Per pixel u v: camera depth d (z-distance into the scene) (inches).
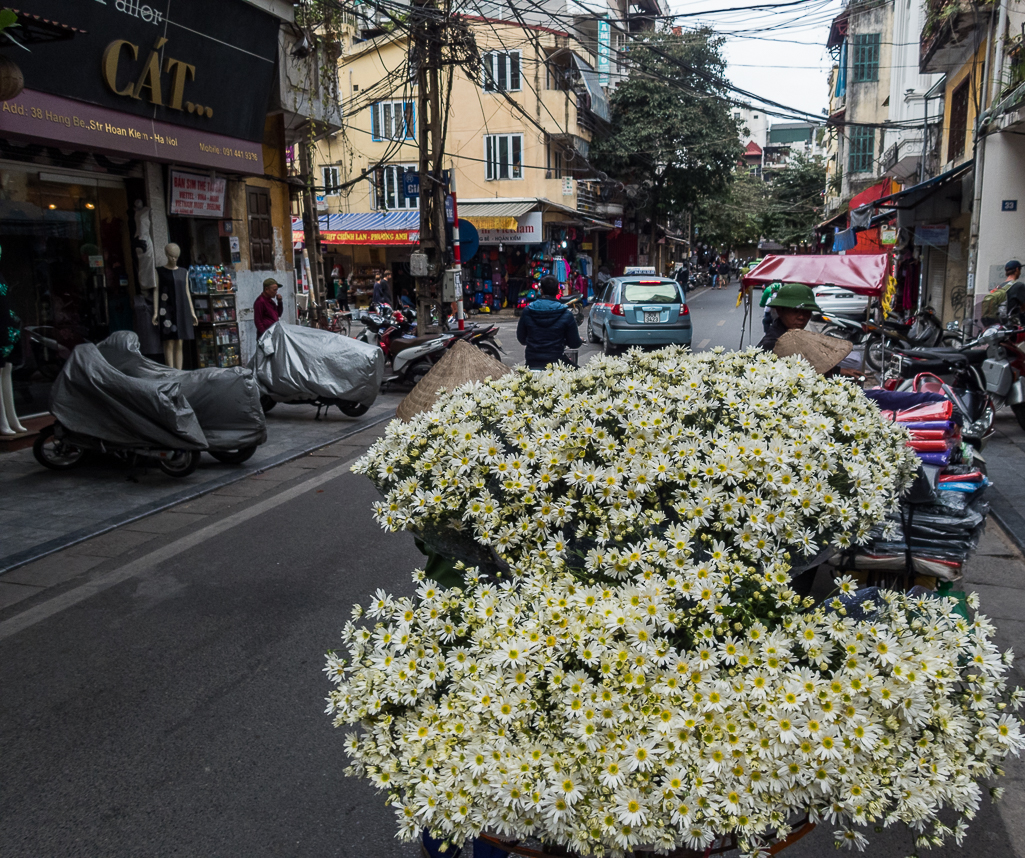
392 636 77.4
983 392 311.4
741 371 100.9
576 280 1314.0
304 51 494.9
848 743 65.3
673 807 63.1
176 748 135.1
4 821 117.4
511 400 91.9
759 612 75.5
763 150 3560.5
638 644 68.9
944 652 74.5
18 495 277.9
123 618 185.6
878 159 1138.0
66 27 249.4
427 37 527.2
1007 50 468.1
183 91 388.8
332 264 1102.4
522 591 77.8
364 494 282.0
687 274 1556.3
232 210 479.8
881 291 389.7
